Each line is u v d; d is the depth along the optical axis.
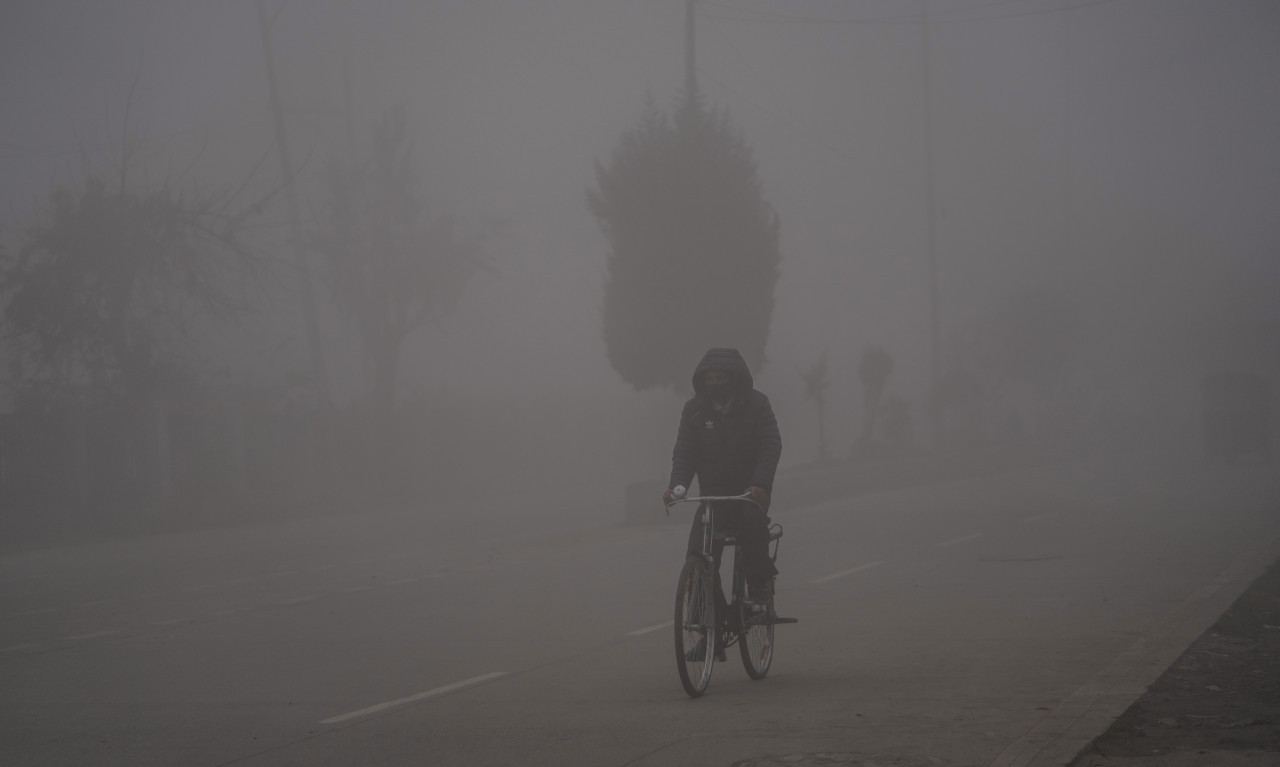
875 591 21.42
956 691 12.75
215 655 16.81
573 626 18.50
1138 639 15.74
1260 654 14.45
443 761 10.59
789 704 12.35
